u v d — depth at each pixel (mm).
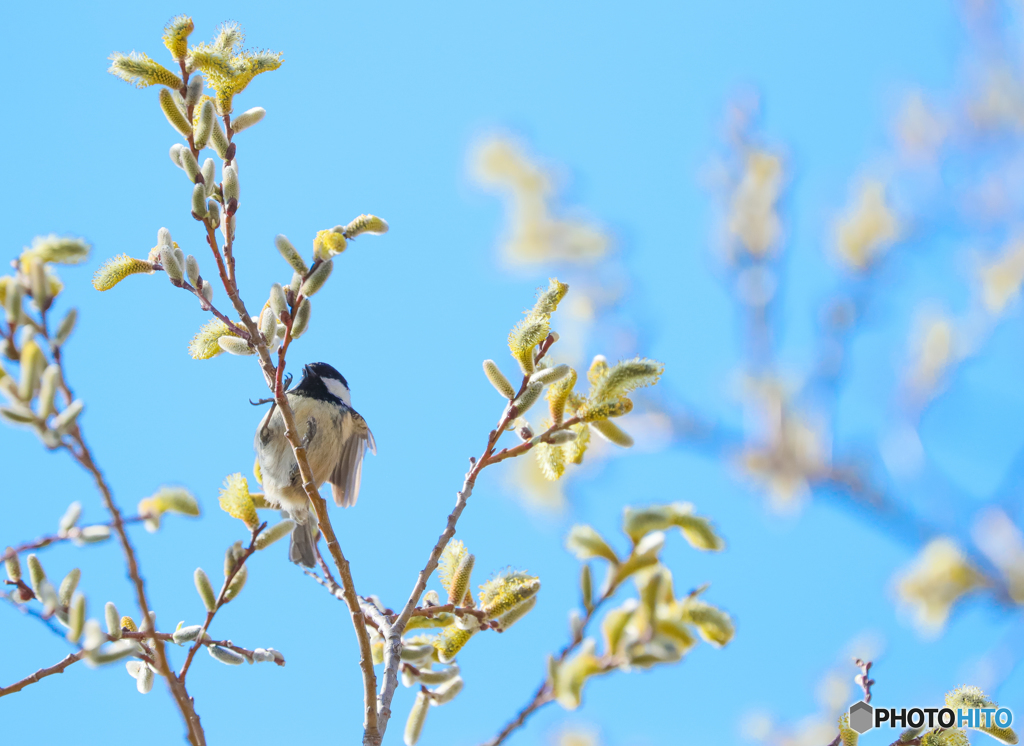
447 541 6160
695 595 4254
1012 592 6242
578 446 5867
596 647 3869
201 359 6770
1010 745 5098
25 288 4598
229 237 6309
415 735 5945
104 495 4656
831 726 7477
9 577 5234
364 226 6402
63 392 4586
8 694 5781
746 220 9258
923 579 6398
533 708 4375
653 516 3891
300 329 6391
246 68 6430
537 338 5906
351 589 6254
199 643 5484
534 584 5996
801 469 8203
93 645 4500
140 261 6344
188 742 5184
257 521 5500
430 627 6121
